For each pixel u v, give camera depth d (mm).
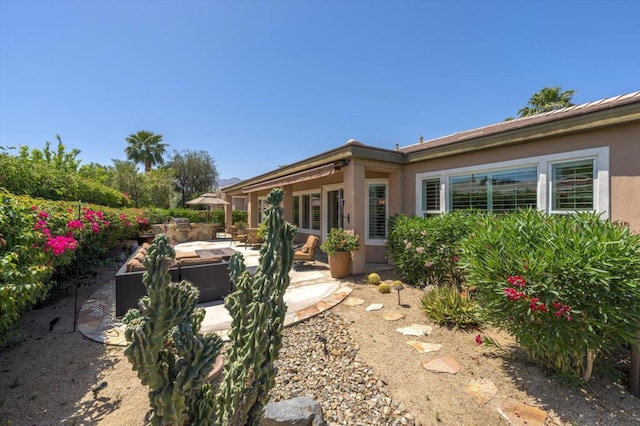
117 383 3723
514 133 6777
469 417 3139
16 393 3500
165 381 1370
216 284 6926
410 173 9680
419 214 9367
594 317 3248
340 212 12570
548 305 3234
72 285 7773
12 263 3223
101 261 9266
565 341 3324
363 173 9023
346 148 8797
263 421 2904
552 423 3025
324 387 3686
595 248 3270
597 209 5645
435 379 3799
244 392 1556
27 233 3727
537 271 3355
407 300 6715
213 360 1481
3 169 7035
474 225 6043
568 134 5996
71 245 4473
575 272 3193
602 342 3250
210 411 1639
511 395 3451
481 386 3629
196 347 1437
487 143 7309
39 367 4059
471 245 4320
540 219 4273
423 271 7656
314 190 14641
